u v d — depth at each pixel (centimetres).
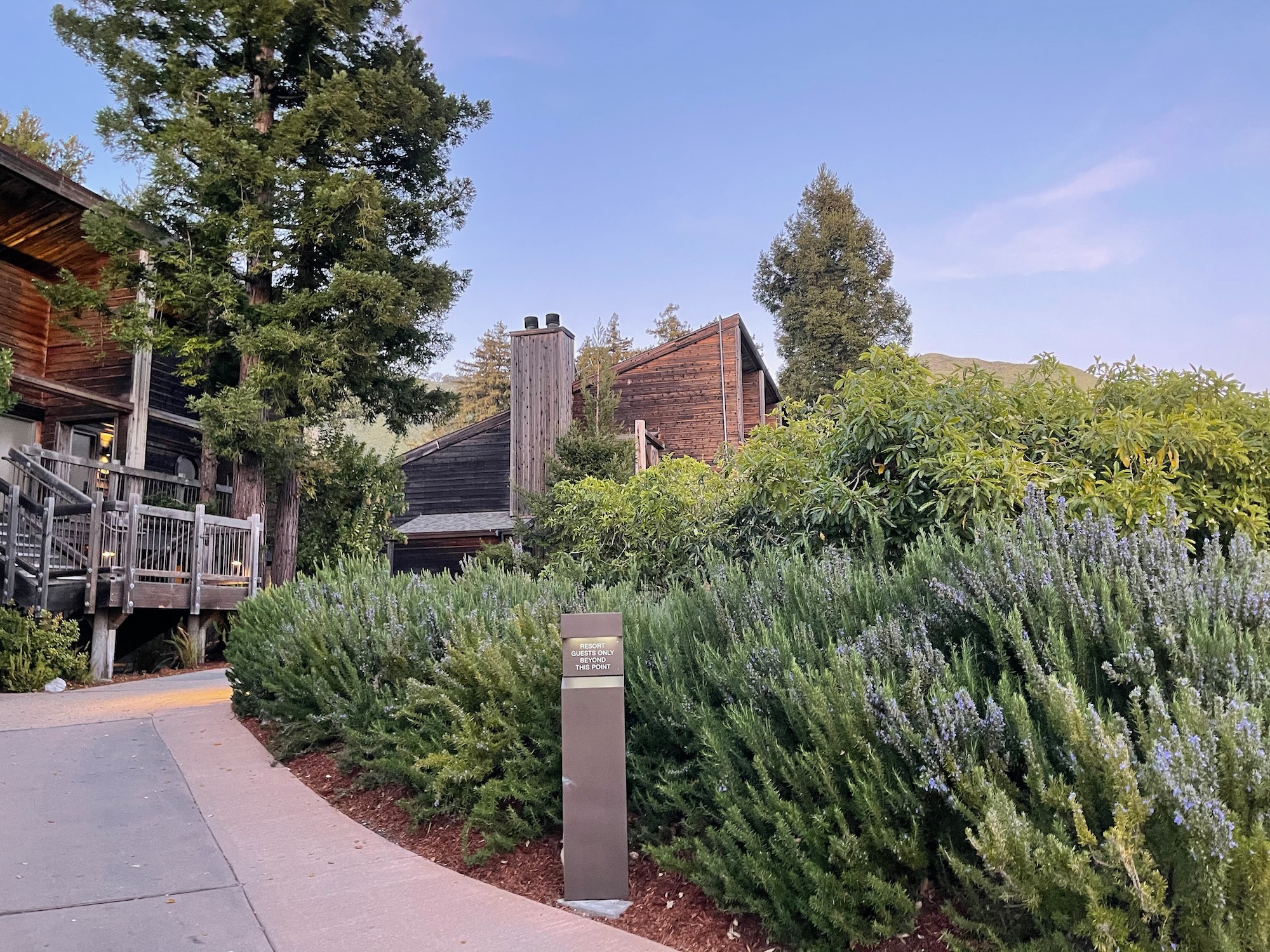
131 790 569
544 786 451
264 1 1533
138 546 1247
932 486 621
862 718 327
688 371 2609
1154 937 258
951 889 311
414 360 1916
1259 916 233
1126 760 256
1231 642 313
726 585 498
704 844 375
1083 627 348
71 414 1789
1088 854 254
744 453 741
